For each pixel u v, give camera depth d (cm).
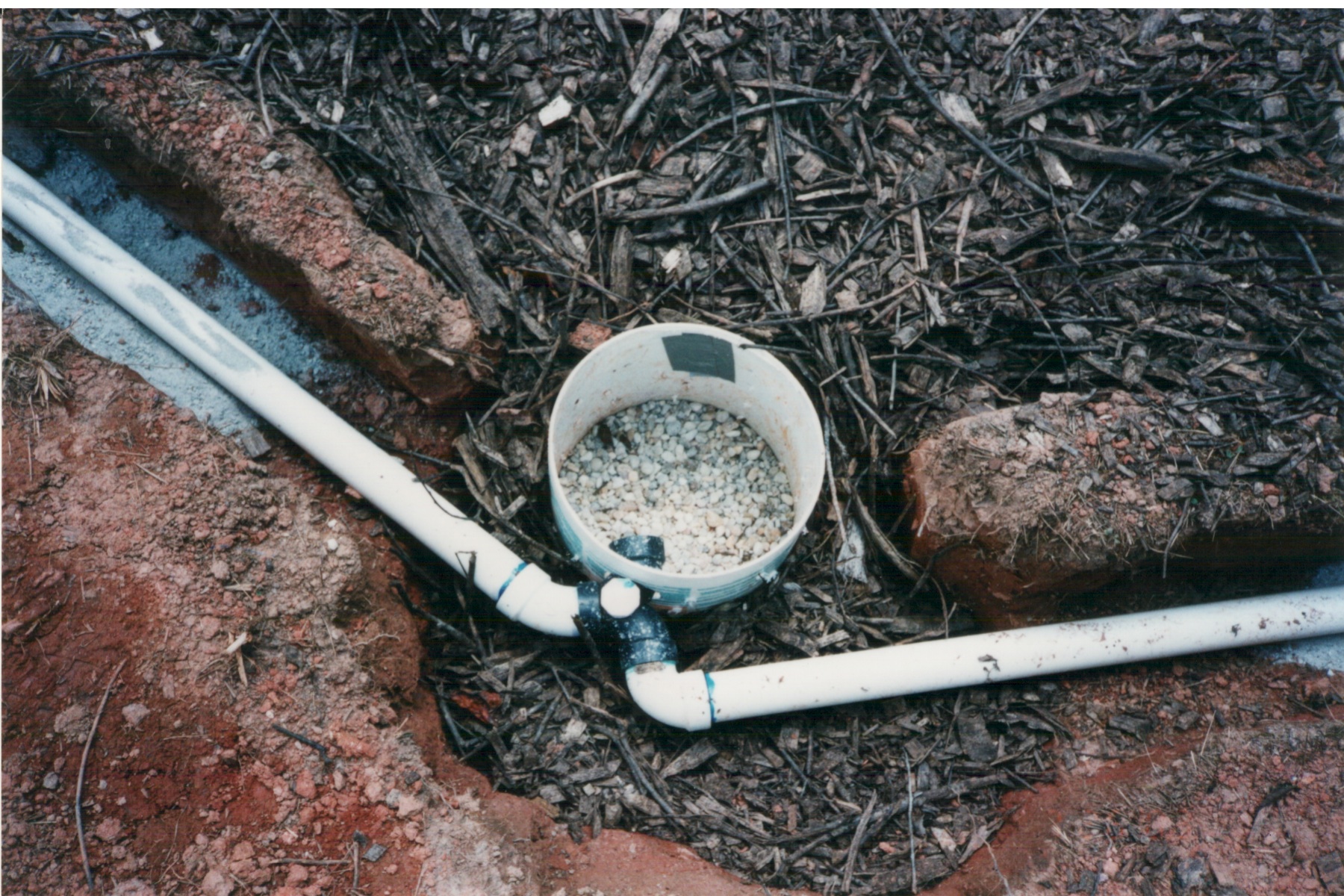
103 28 155
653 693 151
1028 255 166
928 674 154
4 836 135
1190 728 157
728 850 150
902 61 168
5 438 146
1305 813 149
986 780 154
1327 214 169
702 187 165
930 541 157
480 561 154
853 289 164
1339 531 160
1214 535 156
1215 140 171
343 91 161
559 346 161
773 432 163
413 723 148
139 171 160
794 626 161
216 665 142
